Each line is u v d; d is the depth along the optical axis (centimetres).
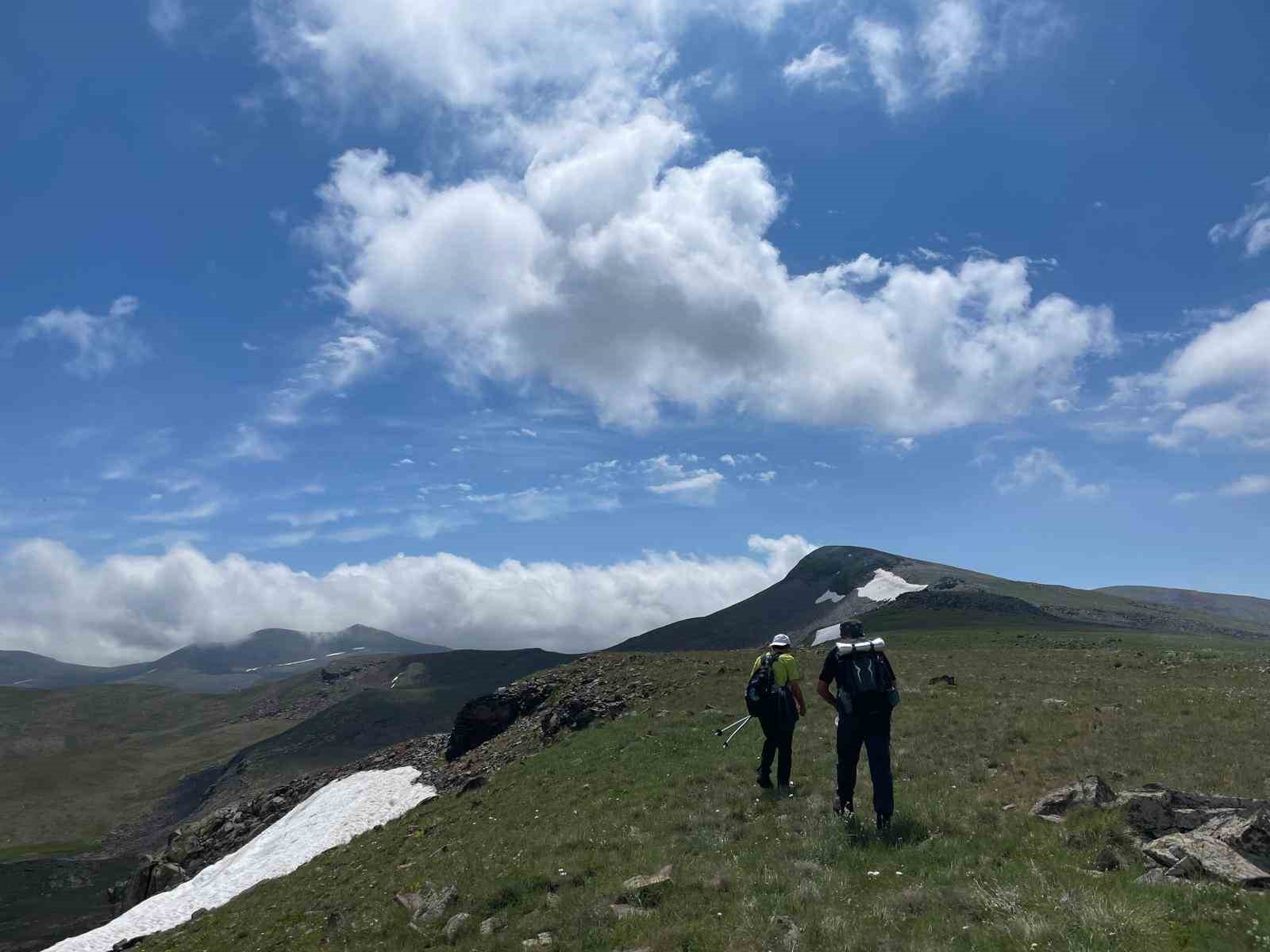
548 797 2192
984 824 1138
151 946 2366
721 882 1002
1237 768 1438
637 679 3997
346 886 2078
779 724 1524
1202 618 18875
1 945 7131
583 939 918
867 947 753
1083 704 2303
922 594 12462
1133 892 808
